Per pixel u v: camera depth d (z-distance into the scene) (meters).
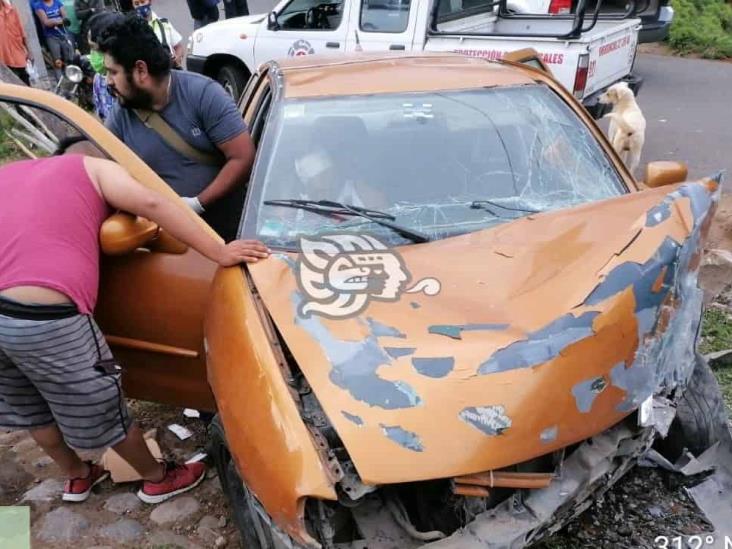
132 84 3.08
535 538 2.20
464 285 2.43
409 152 3.04
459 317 2.28
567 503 2.20
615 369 2.22
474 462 1.97
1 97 2.85
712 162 7.34
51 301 2.53
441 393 2.06
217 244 2.57
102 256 2.88
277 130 3.07
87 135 2.78
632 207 2.68
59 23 10.05
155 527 3.02
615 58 6.98
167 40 7.49
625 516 2.90
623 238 2.47
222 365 2.33
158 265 2.84
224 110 3.21
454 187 2.97
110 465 3.30
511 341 2.18
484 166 3.05
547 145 3.19
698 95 10.10
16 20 9.29
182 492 3.18
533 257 2.52
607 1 8.45
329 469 1.96
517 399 2.07
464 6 7.56
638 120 6.02
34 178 2.64
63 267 2.54
